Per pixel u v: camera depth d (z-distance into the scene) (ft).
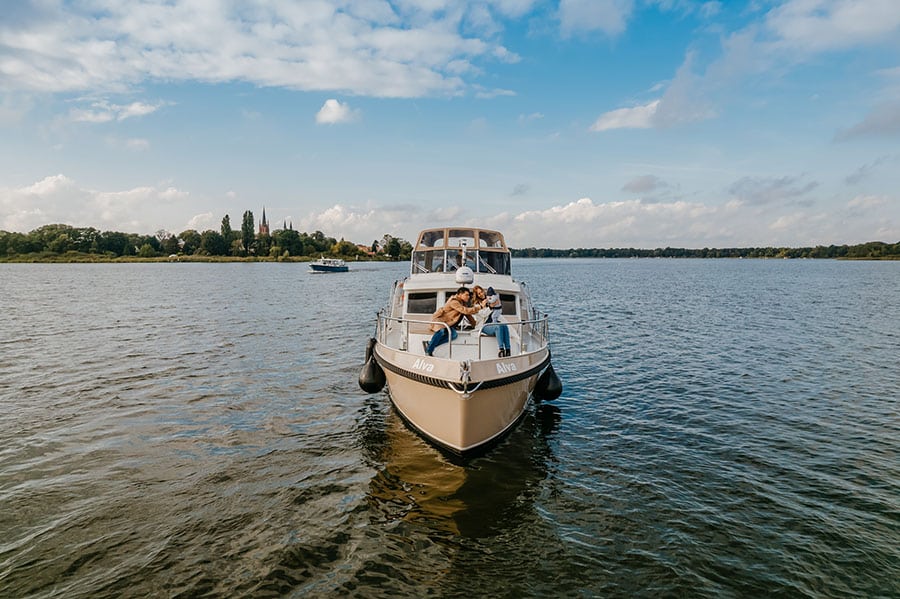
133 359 58.85
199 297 142.10
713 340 73.26
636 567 21.72
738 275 309.22
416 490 28.30
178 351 63.67
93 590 19.89
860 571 21.31
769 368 56.03
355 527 24.59
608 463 31.76
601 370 55.47
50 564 21.38
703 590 20.30
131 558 21.86
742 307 118.42
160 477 29.27
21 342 69.05
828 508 26.21
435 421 32.37
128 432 36.01
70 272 322.55
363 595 19.99
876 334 77.97
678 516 25.58
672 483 29.07
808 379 51.26
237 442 34.50
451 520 25.36
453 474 30.22
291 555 22.34
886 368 55.83
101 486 28.09
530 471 30.66
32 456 31.89
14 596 19.47
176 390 46.29
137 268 405.80
